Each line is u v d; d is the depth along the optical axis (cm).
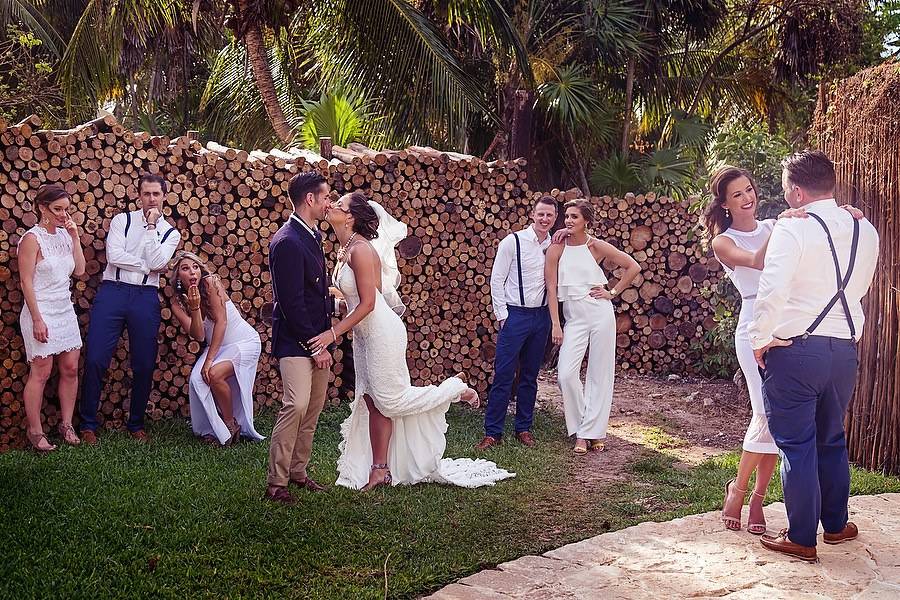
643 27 1389
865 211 558
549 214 615
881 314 547
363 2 1107
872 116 548
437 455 511
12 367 588
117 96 1738
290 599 347
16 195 589
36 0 1622
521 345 622
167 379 673
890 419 543
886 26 1611
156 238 590
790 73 1516
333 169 738
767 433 419
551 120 1303
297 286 446
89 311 627
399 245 771
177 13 1415
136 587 348
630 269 621
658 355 927
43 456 532
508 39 1175
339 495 475
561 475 554
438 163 778
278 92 1543
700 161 1432
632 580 372
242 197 698
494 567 390
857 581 369
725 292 894
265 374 718
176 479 489
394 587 363
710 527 441
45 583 346
